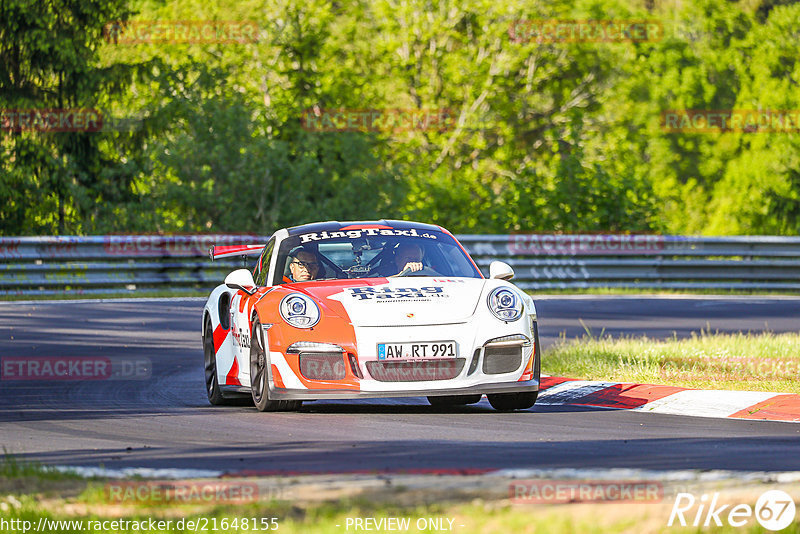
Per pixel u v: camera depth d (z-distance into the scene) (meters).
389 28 145.00
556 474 17.92
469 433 24.56
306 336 27.50
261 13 135.88
